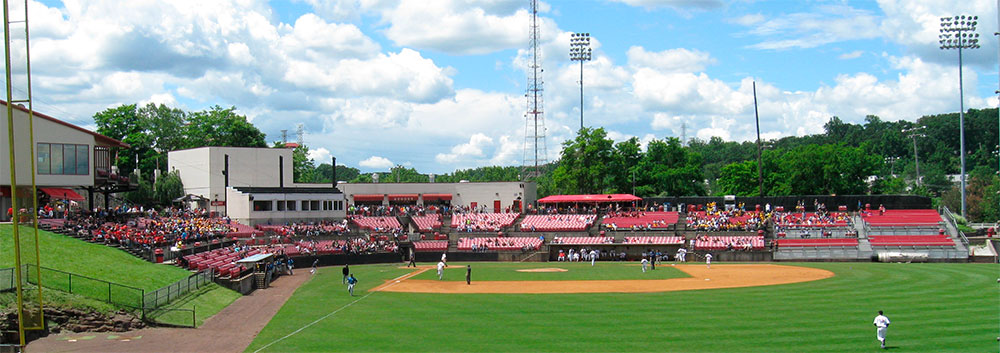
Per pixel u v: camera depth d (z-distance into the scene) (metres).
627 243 103.25
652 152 143.75
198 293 55.41
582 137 138.88
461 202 132.12
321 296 60.69
